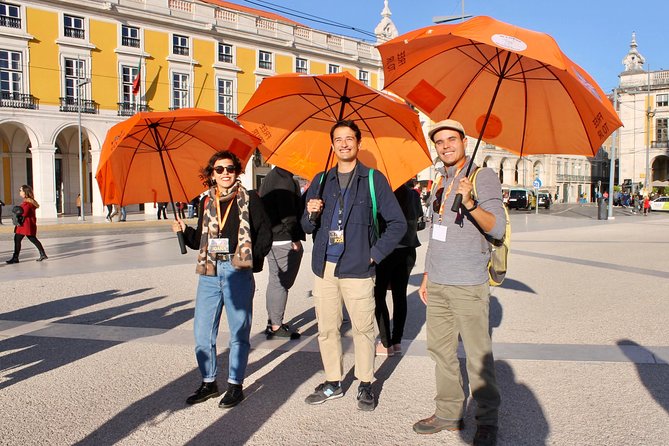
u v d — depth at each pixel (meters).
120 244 15.09
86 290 7.69
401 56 3.43
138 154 3.99
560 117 3.34
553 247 13.71
